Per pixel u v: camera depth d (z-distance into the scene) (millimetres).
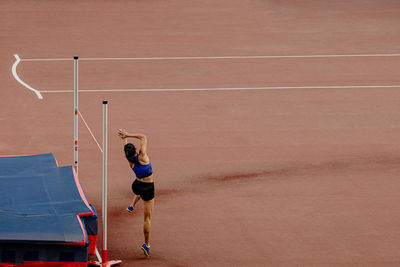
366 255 42812
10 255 35844
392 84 89812
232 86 87812
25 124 70750
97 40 112750
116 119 73062
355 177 57156
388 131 70688
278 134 69312
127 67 96312
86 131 68688
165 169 58688
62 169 46156
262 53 106375
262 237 45469
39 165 47000
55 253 36438
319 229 46844
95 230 40031
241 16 134125
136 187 40656
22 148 63375
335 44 113125
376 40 116312
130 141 65938
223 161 61031
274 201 51812
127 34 117500
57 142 65312
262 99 82188
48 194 41719
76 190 42656
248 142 66625
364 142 66938
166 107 78188
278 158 61969
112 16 131500
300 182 55812
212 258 42219
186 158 61688
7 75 90500
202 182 55750
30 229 36469
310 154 63125
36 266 36312
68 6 139000
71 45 108938
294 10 140625
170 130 70062
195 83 89000
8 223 36969
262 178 56719
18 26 120750
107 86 86500
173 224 47406
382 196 53094
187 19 130625
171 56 103500
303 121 73875
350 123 73312
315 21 130875
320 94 84688
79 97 81188
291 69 97000
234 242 44656
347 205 51188
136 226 47031
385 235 45938
